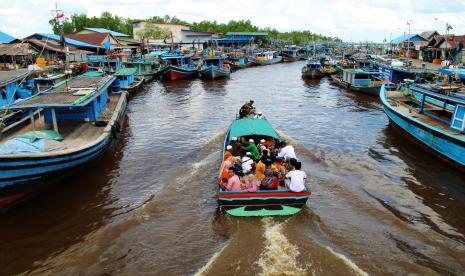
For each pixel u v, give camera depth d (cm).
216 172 1491
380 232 1054
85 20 8675
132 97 3441
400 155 1698
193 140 1956
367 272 875
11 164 1045
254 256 927
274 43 11694
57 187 1338
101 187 1375
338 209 1184
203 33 9719
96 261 944
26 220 1139
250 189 1095
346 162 1606
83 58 4550
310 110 2769
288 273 861
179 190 1332
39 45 3809
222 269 881
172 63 5703
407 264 911
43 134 1325
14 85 2220
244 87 4150
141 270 906
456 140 1437
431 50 5422
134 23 8850
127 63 4547
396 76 3481
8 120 1625
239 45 9806
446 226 1101
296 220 1107
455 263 920
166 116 2581
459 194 1309
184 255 961
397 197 1279
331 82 4531
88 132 1609
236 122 1728
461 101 1551
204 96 3494
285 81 4728
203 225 1102
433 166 1561
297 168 1154
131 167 1573
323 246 968
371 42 12162
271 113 2675
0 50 3275
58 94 1689
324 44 12550
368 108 2817
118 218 1152
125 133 2120
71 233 1074
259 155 1377
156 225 1105
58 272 904
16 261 950
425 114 1925
